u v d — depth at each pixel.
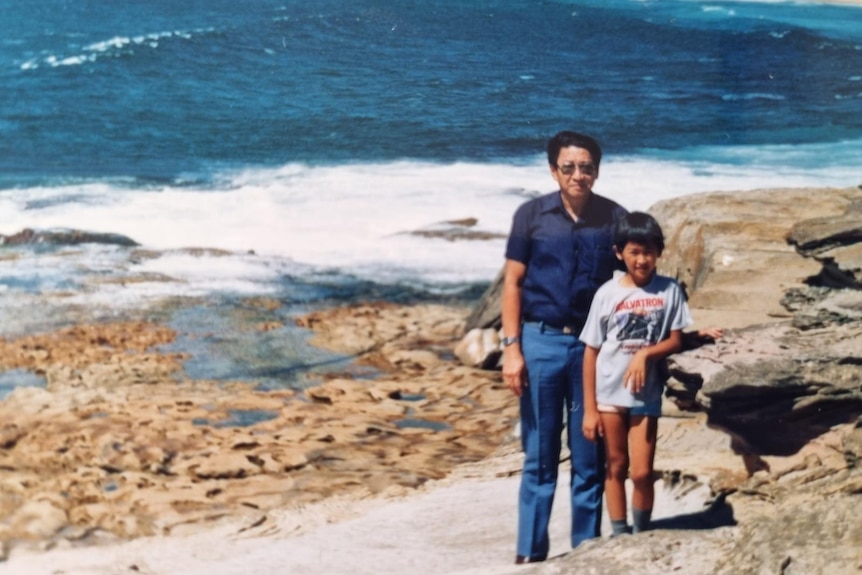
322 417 6.42
